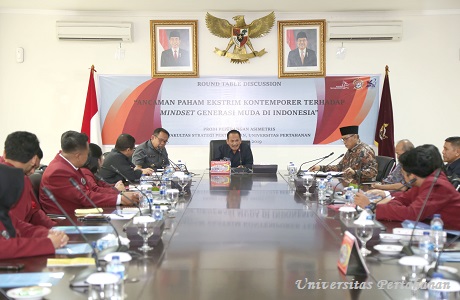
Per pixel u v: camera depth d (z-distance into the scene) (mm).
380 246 2227
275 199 3867
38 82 7082
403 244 2279
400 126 7223
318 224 2893
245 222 2961
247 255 2203
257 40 7176
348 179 5125
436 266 1801
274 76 7203
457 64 7145
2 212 2301
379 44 7152
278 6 6883
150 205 3076
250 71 7203
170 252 2250
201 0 6621
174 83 7211
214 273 1935
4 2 6707
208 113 7246
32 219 2809
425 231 2312
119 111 7188
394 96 7199
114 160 4840
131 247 2314
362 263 1887
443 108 7191
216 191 4328
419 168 2879
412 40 7133
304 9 7008
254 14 7117
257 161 7320
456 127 7203
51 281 1812
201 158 7297
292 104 7242
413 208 2822
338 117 7246
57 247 2207
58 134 7133
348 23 7008
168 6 6855
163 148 6375
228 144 6258
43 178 3434
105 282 1548
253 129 7277
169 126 7258
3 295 1634
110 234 2492
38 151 2691
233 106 7246
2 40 7012
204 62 7180
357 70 7180
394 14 7117
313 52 7133
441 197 2791
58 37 6957
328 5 6848
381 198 3477
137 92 7180
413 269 1808
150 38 7094
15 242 2141
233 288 1760
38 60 7059
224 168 5801
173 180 4238
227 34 7109
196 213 3266
